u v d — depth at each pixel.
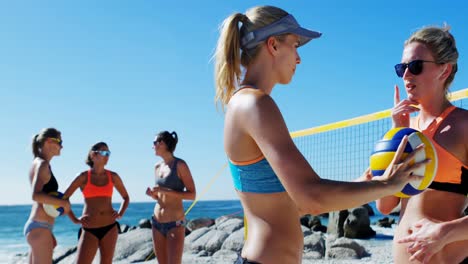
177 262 5.46
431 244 2.07
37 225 5.04
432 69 2.35
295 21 1.96
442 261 2.23
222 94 2.01
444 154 2.27
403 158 1.82
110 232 5.78
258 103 1.72
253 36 1.92
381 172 2.01
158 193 5.65
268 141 1.66
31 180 5.14
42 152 5.25
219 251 9.81
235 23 1.98
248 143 1.78
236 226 11.49
